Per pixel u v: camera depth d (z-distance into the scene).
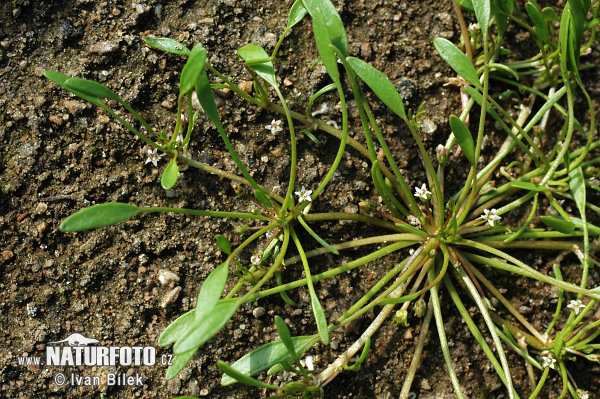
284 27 0.19
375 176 0.18
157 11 0.19
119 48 0.19
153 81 0.19
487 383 0.19
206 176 0.19
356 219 0.18
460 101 0.19
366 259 0.18
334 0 0.19
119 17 0.19
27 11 0.19
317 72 0.19
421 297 0.18
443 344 0.18
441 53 0.18
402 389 0.18
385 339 0.19
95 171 0.18
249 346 0.18
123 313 0.18
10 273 0.18
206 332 0.16
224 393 0.18
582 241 0.19
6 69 0.19
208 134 0.19
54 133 0.18
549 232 0.18
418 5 0.19
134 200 0.18
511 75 0.19
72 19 0.19
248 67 0.18
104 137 0.19
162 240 0.18
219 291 0.17
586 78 0.20
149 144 0.18
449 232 0.18
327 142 0.19
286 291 0.18
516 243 0.19
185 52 0.18
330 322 0.18
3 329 0.18
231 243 0.18
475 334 0.18
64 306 0.18
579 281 0.19
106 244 0.18
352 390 0.18
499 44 0.19
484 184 0.19
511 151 0.19
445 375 0.19
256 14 0.19
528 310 0.19
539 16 0.18
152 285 0.18
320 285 0.19
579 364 0.19
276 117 0.19
